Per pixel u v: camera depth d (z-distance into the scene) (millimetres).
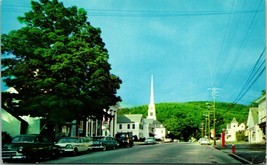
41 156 23188
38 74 33281
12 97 33625
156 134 146125
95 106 34875
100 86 34156
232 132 121312
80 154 31781
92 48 34656
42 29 34094
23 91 33219
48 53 31859
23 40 32656
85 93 33094
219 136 126750
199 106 135875
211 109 115188
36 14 33688
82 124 62875
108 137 43031
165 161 23656
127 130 112625
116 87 36906
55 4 34531
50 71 33000
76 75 32875
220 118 125250
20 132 42781
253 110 78125
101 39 36781
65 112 31719
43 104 31062
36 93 33094
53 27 34594
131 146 54688
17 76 32688
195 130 134125
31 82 32031
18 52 32375
